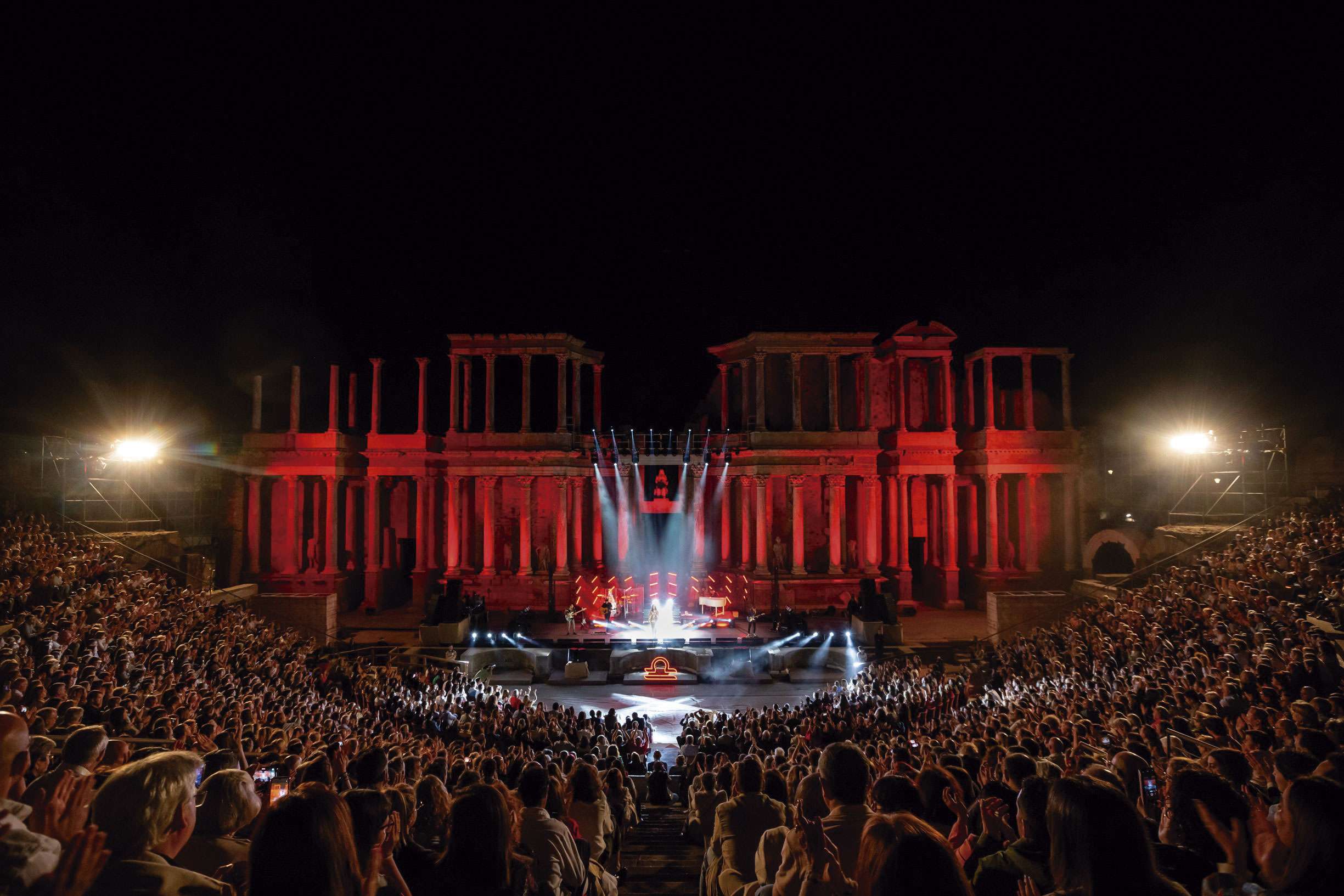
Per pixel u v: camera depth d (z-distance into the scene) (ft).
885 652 156.25
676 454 206.49
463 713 104.68
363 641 164.04
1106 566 201.36
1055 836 16.43
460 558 200.13
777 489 201.67
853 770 22.20
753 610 176.76
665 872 44.88
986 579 195.52
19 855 15.03
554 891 22.71
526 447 198.49
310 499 203.51
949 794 28.48
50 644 77.36
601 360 217.77
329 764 36.22
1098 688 83.25
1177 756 39.78
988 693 103.55
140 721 61.36
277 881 14.19
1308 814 17.37
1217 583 117.19
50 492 154.20
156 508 180.75
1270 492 170.09
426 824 33.50
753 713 103.55
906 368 206.49
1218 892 19.71
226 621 126.11
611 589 188.34
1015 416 210.79
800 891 18.81
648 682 152.76
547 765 57.57
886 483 203.41
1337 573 107.14
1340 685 67.77
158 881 15.66
